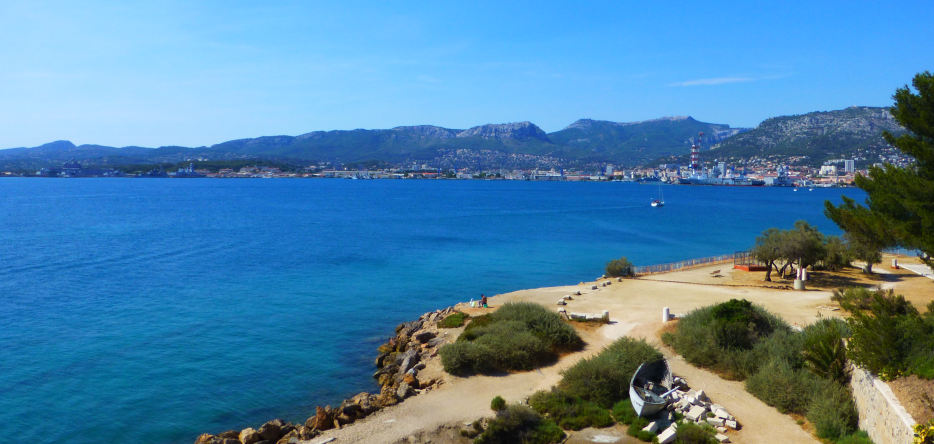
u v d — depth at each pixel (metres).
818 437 24.52
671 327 39.62
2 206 190.12
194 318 51.38
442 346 35.88
